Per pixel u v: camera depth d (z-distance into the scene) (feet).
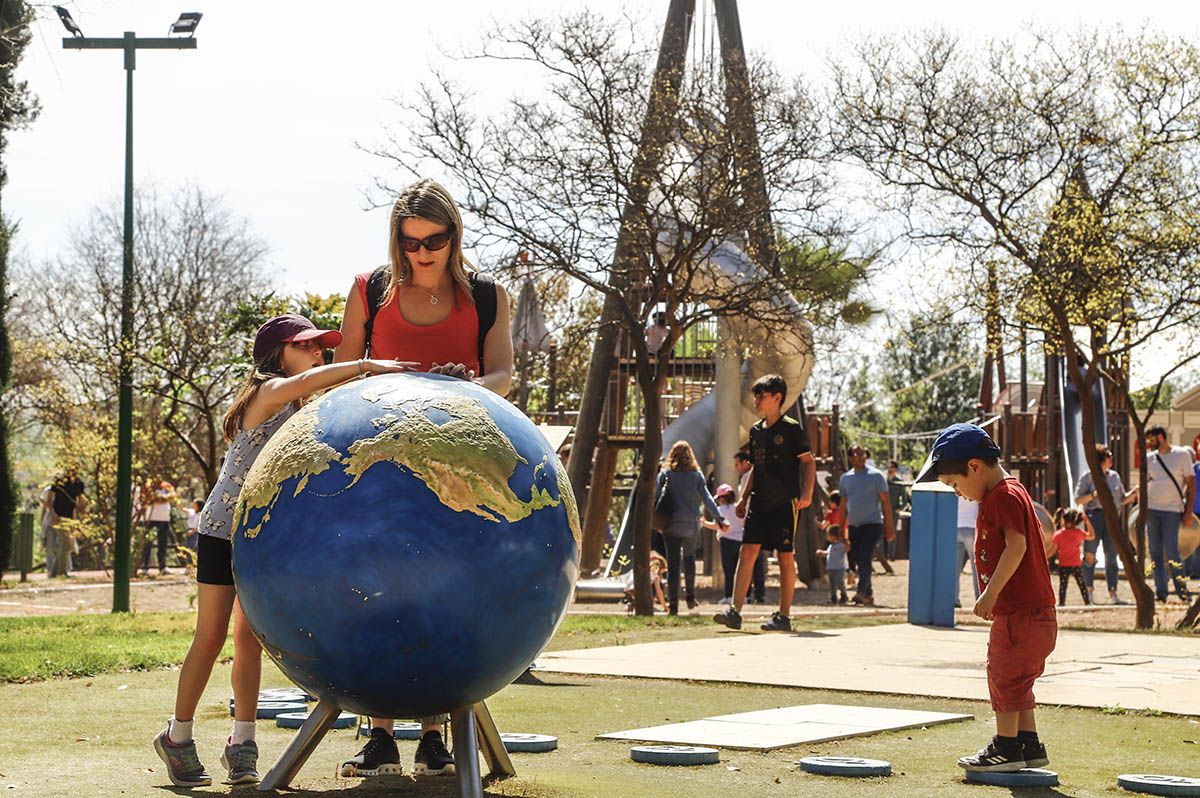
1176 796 16.19
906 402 217.56
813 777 17.03
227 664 29.71
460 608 13.21
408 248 16.71
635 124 53.88
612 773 17.08
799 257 58.18
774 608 57.98
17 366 127.24
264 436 16.56
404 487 13.30
